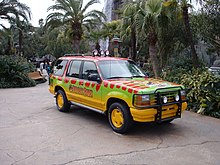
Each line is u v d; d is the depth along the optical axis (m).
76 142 5.31
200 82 8.36
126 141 5.39
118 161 4.40
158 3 12.43
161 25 12.58
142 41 16.20
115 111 6.04
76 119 7.20
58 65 8.58
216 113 7.62
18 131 6.02
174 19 12.45
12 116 7.48
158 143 5.29
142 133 5.95
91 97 6.79
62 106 8.03
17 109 8.50
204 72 8.95
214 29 11.51
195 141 5.44
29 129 6.18
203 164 4.31
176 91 5.98
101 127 6.41
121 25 16.25
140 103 5.41
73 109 8.51
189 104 8.48
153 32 12.97
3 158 4.49
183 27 12.85
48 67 20.80
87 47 36.84
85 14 22.77
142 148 5.00
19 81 15.98
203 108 7.88
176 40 13.59
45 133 5.88
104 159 4.48
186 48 14.05
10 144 5.16
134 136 5.73
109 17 34.28
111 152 4.79
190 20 12.53
